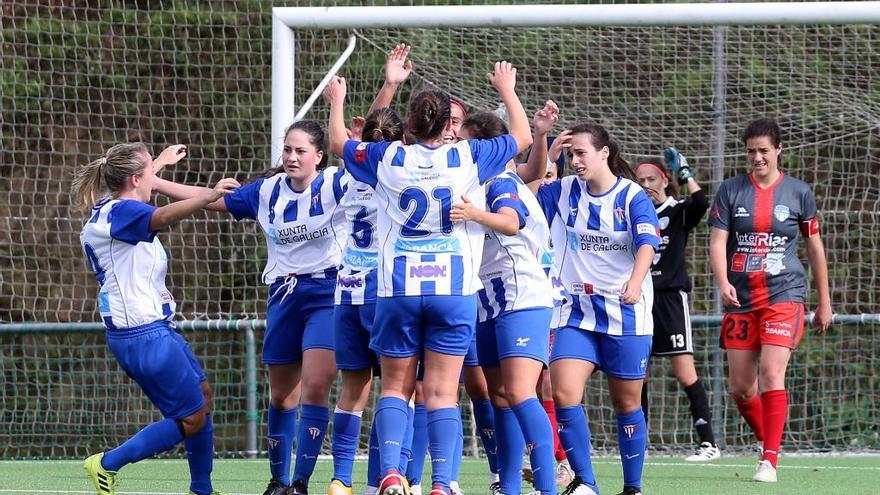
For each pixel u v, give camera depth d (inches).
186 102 2050.9
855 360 1893.5
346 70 1651.1
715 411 1547.7
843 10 1258.6
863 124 1585.9
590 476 860.6
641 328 856.9
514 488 819.4
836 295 1870.1
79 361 1994.3
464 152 740.0
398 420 738.8
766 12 1268.5
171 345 843.4
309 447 864.3
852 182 1843.0
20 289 2085.4
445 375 738.2
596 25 1293.1
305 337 872.9
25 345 1934.1
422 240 732.7
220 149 2026.3
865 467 1275.8
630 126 1585.9
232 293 1838.1
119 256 834.2
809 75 1551.4
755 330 1096.2
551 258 852.0
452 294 729.0
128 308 835.4
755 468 1249.4
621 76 1585.9
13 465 1325.0
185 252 2022.6
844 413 1870.1
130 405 2050.9
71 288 2112.5
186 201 823.1
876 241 1845.5
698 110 1581.0
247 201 891.4
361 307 818.8
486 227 748.6
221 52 1959.9
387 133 815.1
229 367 1987.0
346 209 834.2
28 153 2057.1
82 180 859.4
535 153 890.1
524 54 1539.1
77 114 1934.1
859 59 1555.1
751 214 1081.4
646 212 844.6
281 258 884.6
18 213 2071.9
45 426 1969.7
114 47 2048.5
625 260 856.9
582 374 856.9
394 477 720.3
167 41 2036.2
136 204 832.9
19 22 2009.1
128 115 1988.2
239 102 2026.3
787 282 1077.1
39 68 1923.0
